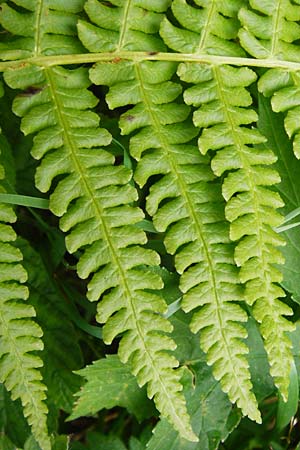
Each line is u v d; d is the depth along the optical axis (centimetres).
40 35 44
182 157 43
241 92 44
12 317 43
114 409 52
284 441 51
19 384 43
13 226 51
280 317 43
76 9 44
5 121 48
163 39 44
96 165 43
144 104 44
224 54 44
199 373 48
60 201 43
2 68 43
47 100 43
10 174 46
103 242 43
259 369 48
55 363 48
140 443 49
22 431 48
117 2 44
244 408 43
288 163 47
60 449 47
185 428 43
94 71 44
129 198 43
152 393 43
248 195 43
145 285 43
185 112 44
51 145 43
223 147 43
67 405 48
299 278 47
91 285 43
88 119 43
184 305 43
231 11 44
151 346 43
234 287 43
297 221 47
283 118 46
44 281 49
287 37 44
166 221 43
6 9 43
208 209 43
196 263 44
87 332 50
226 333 43
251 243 43
